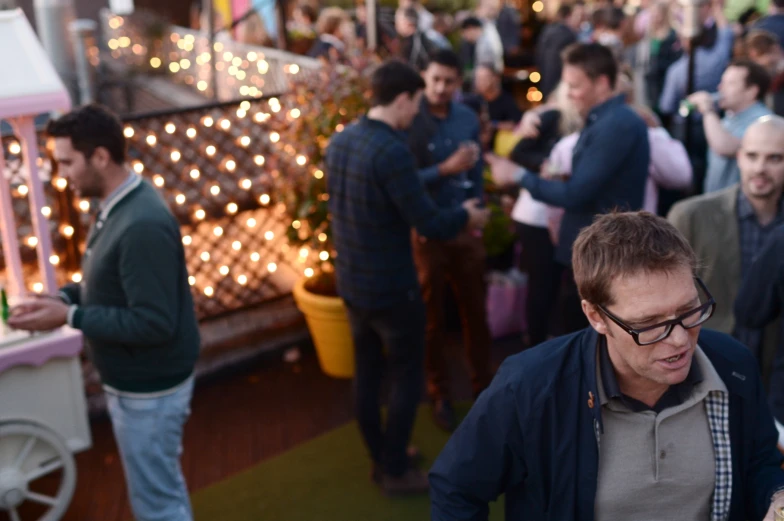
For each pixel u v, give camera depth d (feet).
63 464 11.42
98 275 9.05
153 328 8.89
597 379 5.33
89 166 8.84
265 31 31.30
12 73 10.69
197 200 17.29
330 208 11.37
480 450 5.65
